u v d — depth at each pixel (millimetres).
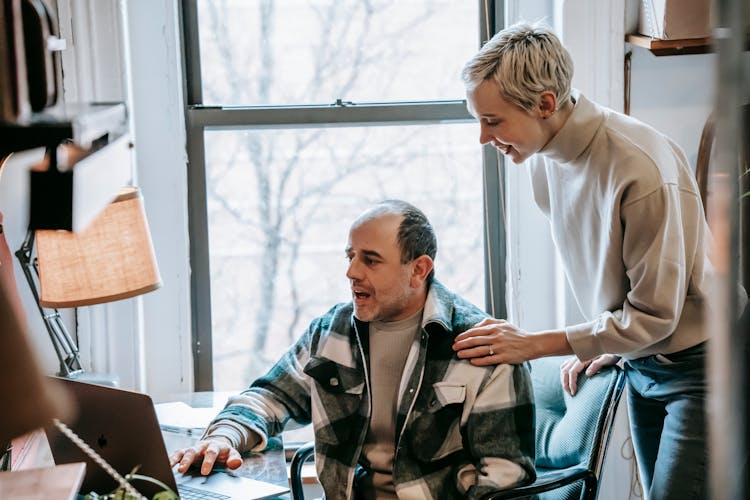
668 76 2986
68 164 959
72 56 2842
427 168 3197
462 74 2230
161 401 2801
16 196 953
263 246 3197
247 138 3123
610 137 2211
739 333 551
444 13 3127
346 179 3186
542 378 2514
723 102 530
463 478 2154
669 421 2301
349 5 3105
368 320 2201
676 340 2297
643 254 2189
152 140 2994
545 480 2158
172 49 2953
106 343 2971
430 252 2205
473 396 2162
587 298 2457
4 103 844
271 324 3246
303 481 3096
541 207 2555
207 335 3207
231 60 3096
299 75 3131
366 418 2240
